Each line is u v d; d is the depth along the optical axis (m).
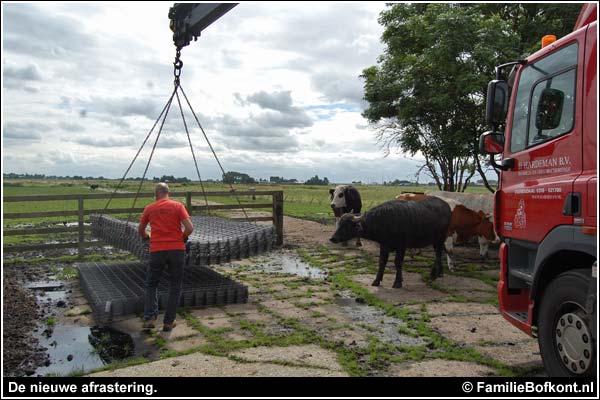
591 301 3.21
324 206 27.28
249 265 9.38
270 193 11.66
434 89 10.44
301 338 5.01
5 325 5.50
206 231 8.21
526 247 4.31
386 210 7.11
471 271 8.55
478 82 9.59
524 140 4.34
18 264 9.18
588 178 3.41
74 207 22.97
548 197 3.84
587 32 3.59
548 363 3.73
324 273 8.59
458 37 9.72
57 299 6.73
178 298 5.46
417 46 11.62
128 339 5.12
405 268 8.81
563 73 3.85
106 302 5.68
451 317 5.82
